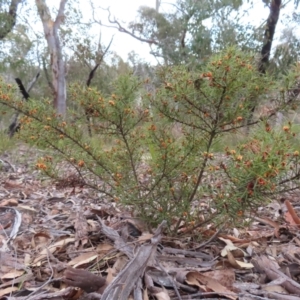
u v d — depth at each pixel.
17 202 2.50
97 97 1.50
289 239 1.85
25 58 10.16
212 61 1.40
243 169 1.29
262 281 1.38
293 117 1.42
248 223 1.48
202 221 1.66
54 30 10.07
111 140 1.75
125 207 1.80
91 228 1.85
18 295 1.26
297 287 1.27
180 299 1.17
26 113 1.55
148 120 1.56
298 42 8.28
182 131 1.58
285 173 1.30
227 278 1.33
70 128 1.58
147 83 1.57
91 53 11.28
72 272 1.20
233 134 1.54
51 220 2.15
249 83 1.40
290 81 1.39
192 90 1.42
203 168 1.52
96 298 1.17
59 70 10.05
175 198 1.61
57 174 1.63
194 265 1.46
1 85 1.57
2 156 3.84
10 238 1.77
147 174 1.79
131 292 1.19
